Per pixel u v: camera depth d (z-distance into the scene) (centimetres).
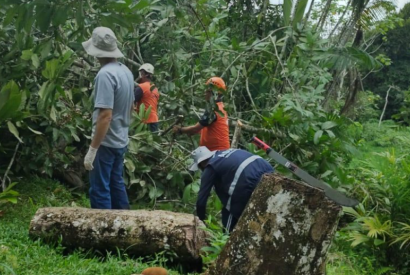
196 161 511
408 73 2147
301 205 322
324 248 324
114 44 539
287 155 756
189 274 421
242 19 955
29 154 676
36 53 634
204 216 501
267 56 823
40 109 613
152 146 712
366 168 771
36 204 608
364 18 1113
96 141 521
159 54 848
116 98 531
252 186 482
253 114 828
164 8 748
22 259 404
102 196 538
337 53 777
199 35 863
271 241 326
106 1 634
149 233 436
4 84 642
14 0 595
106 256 445
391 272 594
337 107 1118
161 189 719
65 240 445
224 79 822
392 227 615
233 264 334
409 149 809
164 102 775
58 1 608
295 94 766
